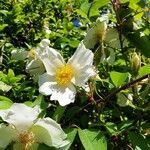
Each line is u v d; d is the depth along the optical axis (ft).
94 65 1.01
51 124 0.83
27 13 1.79
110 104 1.05
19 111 0.83
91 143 0.81
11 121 0.83
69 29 1.46
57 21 1.71
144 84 0.97
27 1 1.85
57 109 0.88
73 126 0.90
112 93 0.94
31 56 1.07
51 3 1.86
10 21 1.70
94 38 1.03
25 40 1.71
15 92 1.18
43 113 0.86
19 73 1.39
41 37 1.64
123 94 0.98
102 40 1.02
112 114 1.02
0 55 1.46
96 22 1.02
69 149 0.92
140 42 1.08
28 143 0.84
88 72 0.92
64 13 1.81
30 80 1.25
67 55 1.27
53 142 0.83
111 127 0.91
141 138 0.88
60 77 0.92
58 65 0.94
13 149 0.85
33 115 0.83
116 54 1.18
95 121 0.98
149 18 1.17
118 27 1.06
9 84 1.18
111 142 0.94
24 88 1.17
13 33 1.71
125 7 1.11
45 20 1.78
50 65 0.93
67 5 1.81
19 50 1.10
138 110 0.98
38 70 1.02
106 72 1.13
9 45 1.54
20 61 1.39
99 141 0.81
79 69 0.93
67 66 0.93
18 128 0.84
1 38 1.68
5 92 1.17
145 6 1.15
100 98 0.99
